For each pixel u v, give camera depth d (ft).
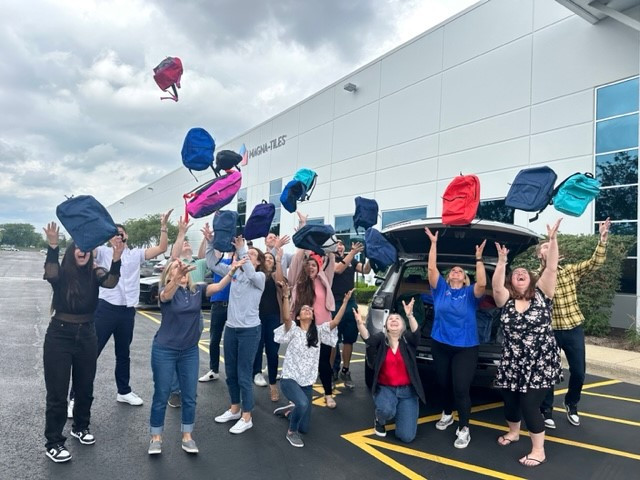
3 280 75.15
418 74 52.70
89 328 12.19
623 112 34.58
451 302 13.71
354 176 62.85
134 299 15.33
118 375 15.74
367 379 17.85
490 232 16.06
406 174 53.98
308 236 15.90
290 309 14.75
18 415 14.24
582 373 14.69
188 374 12.40
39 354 22.27
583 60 37.11
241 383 14.01
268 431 14.02
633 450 13.30
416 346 13.97
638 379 21.83
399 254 19.19
